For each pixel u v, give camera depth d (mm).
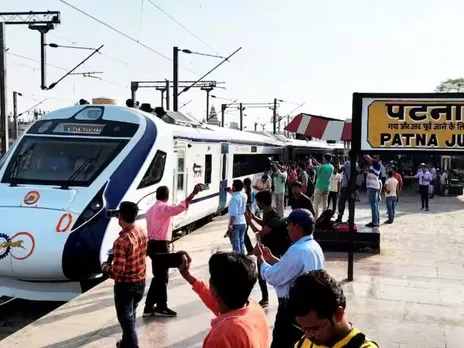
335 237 11680
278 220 5852
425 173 20078
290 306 2420
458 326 6895
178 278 9297
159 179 10641
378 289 8641
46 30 19016
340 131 16203
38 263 8039
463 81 59656
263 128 66062
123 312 5461
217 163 16969
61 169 9438
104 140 10086
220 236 14133
